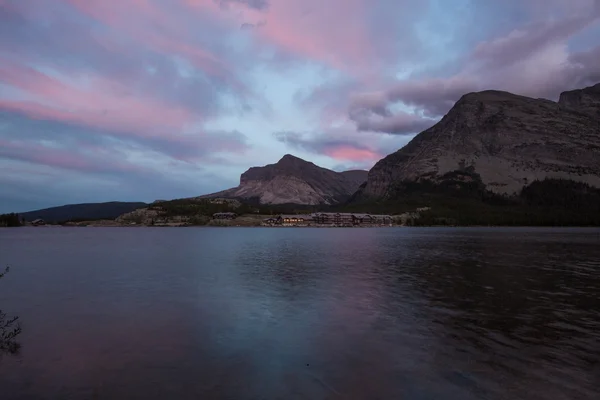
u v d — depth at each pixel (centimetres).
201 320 2705
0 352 2058
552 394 1545
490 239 13975
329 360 1928
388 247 10025
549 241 12525
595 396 1528
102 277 4797
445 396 1534
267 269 5556
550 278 4566
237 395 1553
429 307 3062
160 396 1542
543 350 2058
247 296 3547
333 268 5631
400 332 2392
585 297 3447
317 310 2983
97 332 2425
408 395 1545
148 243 12406
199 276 4853
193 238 16100
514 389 1592
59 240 14538
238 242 12850
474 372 1767
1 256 7781
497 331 2411
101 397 1534
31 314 2891
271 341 2236
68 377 1730
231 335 2356
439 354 2002
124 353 2044
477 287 3956
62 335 2366
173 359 1955
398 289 3859
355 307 3075
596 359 1928
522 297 3453
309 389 1605
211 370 1811
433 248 9575
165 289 3922
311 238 15712
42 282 4394
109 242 13088
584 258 6950
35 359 1955
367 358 1953
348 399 1516
